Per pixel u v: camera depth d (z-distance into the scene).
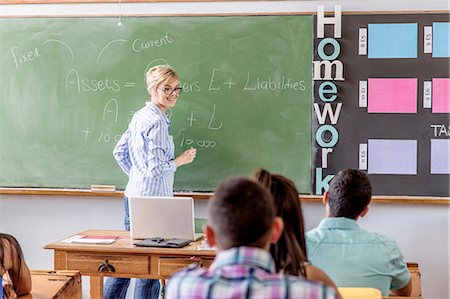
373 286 2.64
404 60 4.56
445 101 4.54
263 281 1.48
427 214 4.61
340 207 2.72
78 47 4.82
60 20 4.83
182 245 3.73
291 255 1.99
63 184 4.88
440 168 4.56
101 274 3.77
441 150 4.56
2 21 4.88
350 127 4.60
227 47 4.68
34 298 2.80
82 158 4.85
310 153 4.64
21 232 4.96
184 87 4.73
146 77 4.73
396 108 4.57
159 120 4.27
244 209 1.54
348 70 4.59
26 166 4.91
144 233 3.87
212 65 4.70
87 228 4.89
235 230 1.54
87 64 4.82
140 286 4.47
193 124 4.73
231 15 4.67
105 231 4.30
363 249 2.64
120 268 3.75
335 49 4.59
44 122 4.88
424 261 4.62
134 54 4.77
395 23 4.55
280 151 4.66
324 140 4.62
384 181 4.59
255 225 1.54
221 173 4.72
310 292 1.46
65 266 3.80
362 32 4.57
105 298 4.49
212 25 4.69
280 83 4.65
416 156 4.57
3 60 4.89
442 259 4.61
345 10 4.59
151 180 4.36
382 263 2.64
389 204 4.62
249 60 4.67
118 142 4.61
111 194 4.80
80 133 4.84
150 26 4.74
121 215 4.86
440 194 4.57
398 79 4.57
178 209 3.76
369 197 2.74
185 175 4.75
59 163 4.88
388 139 4.58
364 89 4.59
